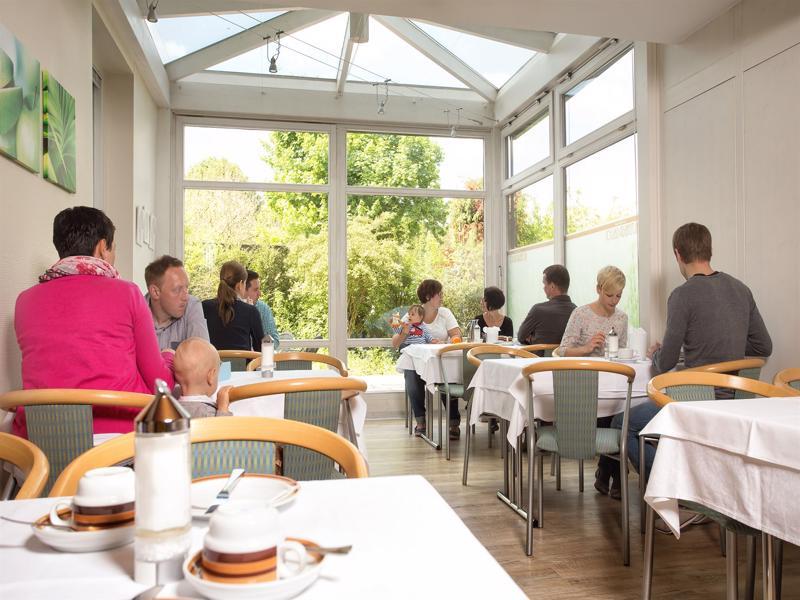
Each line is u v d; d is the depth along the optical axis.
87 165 3.45
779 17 3.15
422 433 5.25
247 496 0.91
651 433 1.83
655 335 4.08
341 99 6.26
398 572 0.68
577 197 5.21
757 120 3.29
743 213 3.40
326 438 1.22
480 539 2.78
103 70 4.71
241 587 0.58
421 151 6.64
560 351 3.60
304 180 6.37
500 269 6.73
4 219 2.35
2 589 0.64
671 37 3.83
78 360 1.84
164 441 0.65
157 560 0.64
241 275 4.00
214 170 6.19
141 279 5.08
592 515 3.09
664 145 4.07
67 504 0.85
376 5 3.42
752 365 2.62
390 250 6.54
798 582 2.31
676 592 2.24
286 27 5.40
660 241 4.10
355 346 6.42
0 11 2.30
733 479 1.61
